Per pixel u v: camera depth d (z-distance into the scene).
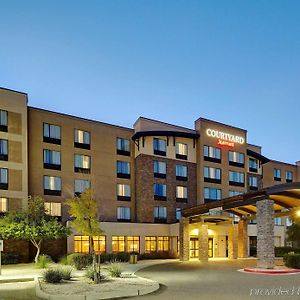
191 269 26.31
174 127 46.66
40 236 29.55
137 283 17.64
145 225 39.84
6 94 36.19
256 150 56.16
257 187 52.94
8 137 35.72
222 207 31.36
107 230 37.19
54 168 38.88
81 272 23.28
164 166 44.22
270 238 25.23
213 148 47.59
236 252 38.38
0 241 23.05
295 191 26.23
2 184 34.78
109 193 41.84
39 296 14.90
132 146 44.53
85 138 41.50
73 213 22.52
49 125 39.31
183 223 37.38
